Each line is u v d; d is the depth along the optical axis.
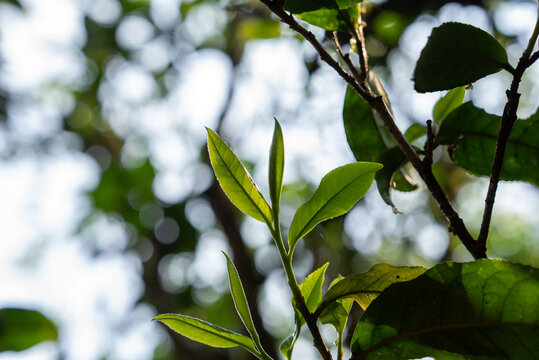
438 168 1.97
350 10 0.64
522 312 0.56
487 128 0.65
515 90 0.57
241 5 2.25
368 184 0.57
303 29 0.60
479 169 0.66
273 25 1.62
